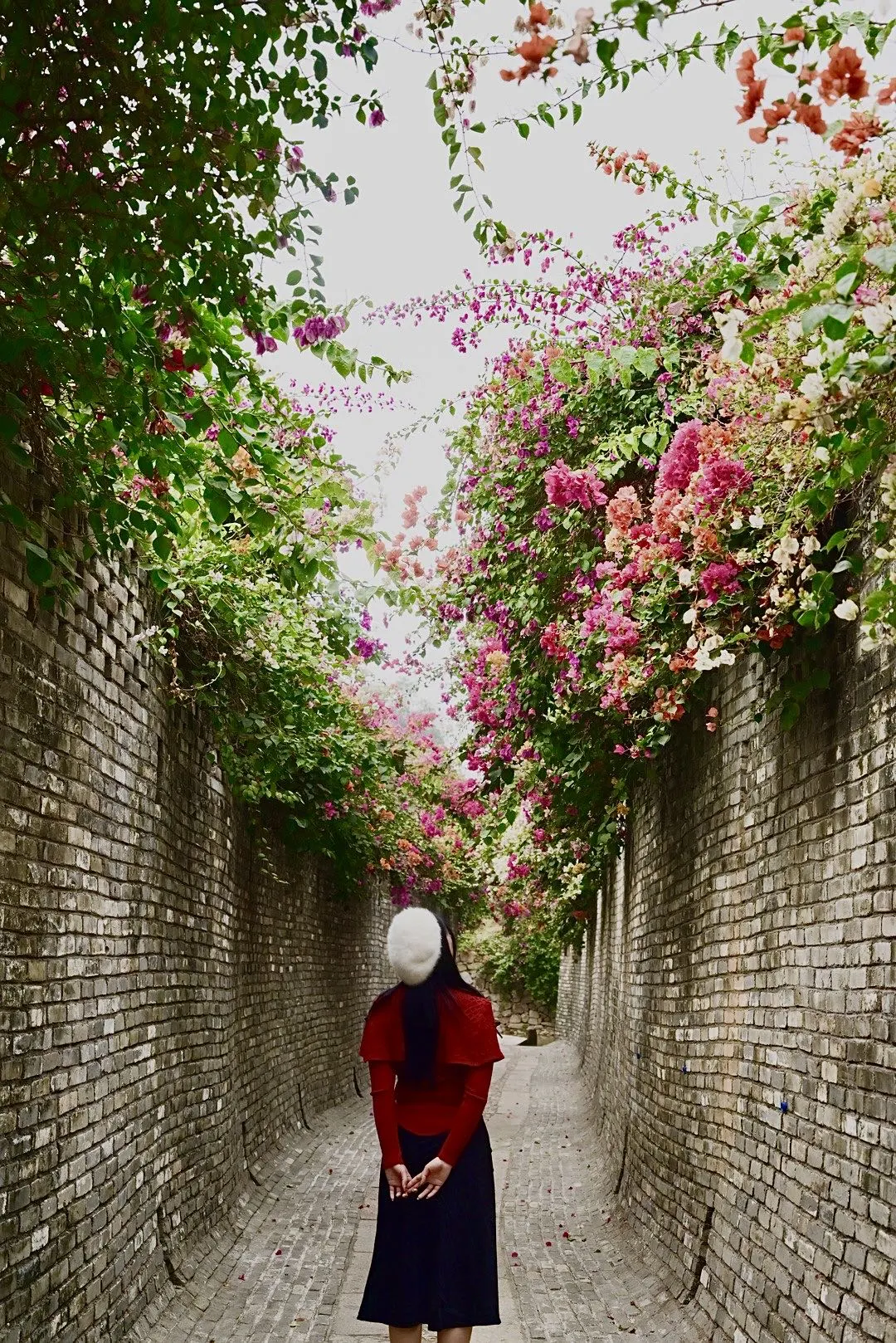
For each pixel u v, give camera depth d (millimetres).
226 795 9062
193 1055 7672
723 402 4727
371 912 20219
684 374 6730
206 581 6836
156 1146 6488
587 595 7832
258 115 3701
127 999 5852
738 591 5012
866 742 4117
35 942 4391
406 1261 4148
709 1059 6578
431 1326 4137
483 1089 4242
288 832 11898
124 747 5828
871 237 3096
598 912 17844
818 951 4598
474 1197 4215
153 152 3652
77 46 3477
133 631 6000
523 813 13461
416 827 16688
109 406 4219
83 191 3648
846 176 3330
